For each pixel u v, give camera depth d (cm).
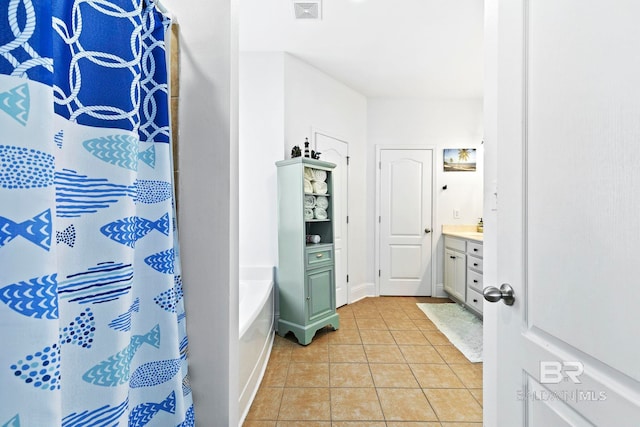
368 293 409
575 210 61
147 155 94
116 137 77
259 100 288
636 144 48
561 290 64
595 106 56
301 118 308
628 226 50
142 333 92
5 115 52
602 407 55
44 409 54
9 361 52
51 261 55
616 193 52
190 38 107
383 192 411
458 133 408
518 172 78
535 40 72
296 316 261
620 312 51
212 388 108
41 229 54
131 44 80
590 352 57
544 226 70
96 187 74
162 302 94
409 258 409
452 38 267
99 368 73
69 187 71
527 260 75
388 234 411
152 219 94
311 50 287
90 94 74
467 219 406
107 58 76
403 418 161
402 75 342
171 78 106
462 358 229
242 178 289
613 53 52
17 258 52
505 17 82
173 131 107
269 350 240
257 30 255
